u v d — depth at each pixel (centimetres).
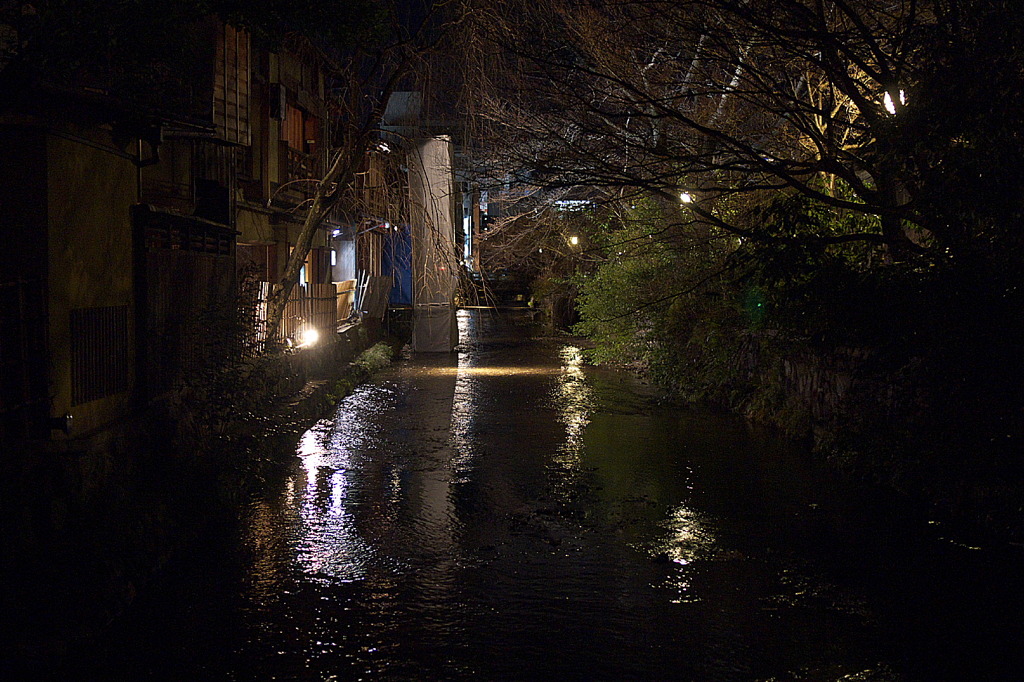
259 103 2125
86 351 1002
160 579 800
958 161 816
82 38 845
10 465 768
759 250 987
